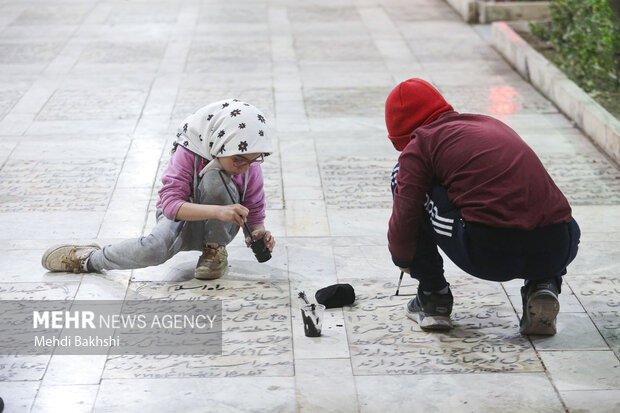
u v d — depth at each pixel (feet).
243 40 42.37
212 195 18.10
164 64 37.96
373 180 25.25
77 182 24.88
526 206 14.92
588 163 26.53
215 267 19.03
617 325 17.30
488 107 32.19
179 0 51.85
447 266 19.99
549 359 16.10
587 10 36.94
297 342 16.71
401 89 15.98
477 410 14.57
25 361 15.97
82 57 38.96
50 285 18.89
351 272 19.70
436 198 15.64
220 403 14.75
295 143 28.37
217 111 17.63
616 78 34.12
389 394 15.02
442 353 16.33
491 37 42.88
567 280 19.26
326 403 14.75
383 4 51.11
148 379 15.44
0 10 48.60
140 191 24.34
